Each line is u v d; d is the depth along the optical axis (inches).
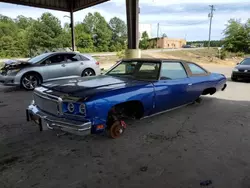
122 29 2773.1
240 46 1467.8
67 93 113.1
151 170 94.5
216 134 135.6
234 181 86.4
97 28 2263.8
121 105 129.1
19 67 278.2
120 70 167.8
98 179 88.0
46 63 296.8
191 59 1104.8
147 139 127.3
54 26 1544.0
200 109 192.2
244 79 374.3
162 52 1397.6
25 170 94.7
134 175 90.7
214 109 192.2
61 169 95.4
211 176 89.8
